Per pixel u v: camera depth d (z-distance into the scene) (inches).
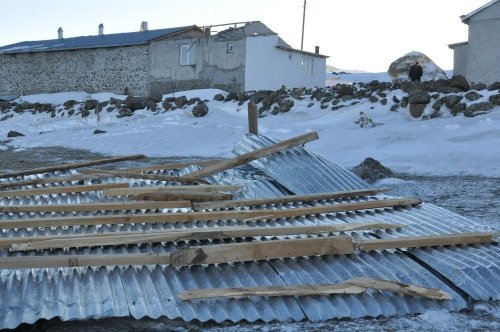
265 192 383.2
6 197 374.9
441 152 702.5
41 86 1812.3
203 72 1525.6
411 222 313.7
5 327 204.7
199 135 998.4
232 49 1480.1
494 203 461.1
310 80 1622.8
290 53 1545.3
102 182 423.8
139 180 418.3
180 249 253.6
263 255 250.1
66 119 1363.2
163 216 306.7
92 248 267.0
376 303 232.8
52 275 240.8
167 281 240.4
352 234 288.0
